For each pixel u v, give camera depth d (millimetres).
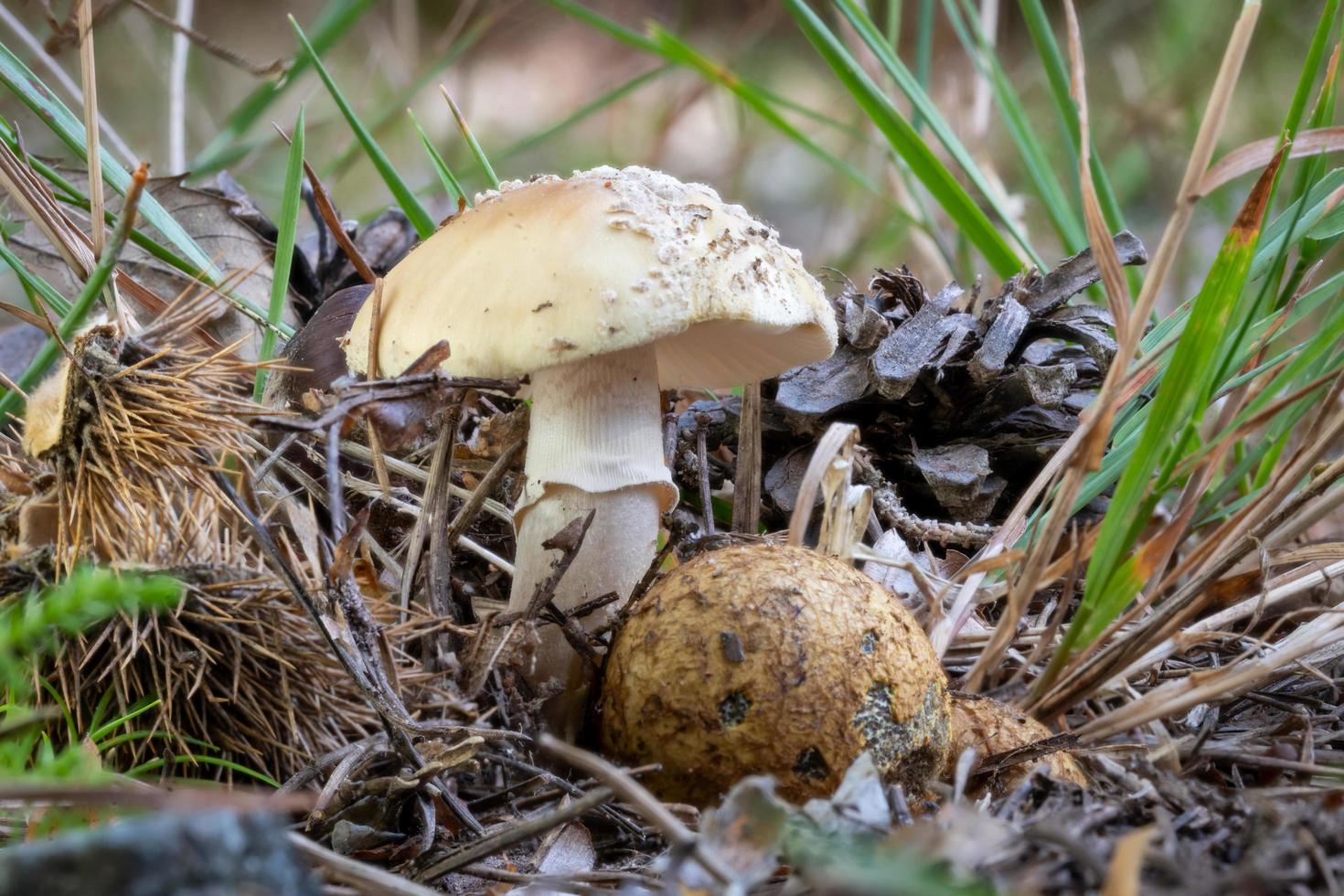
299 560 440
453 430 440
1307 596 472
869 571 451
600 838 406
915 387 484
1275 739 416
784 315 423
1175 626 427
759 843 370
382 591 442
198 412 413
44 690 405
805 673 397
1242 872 357
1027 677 443
